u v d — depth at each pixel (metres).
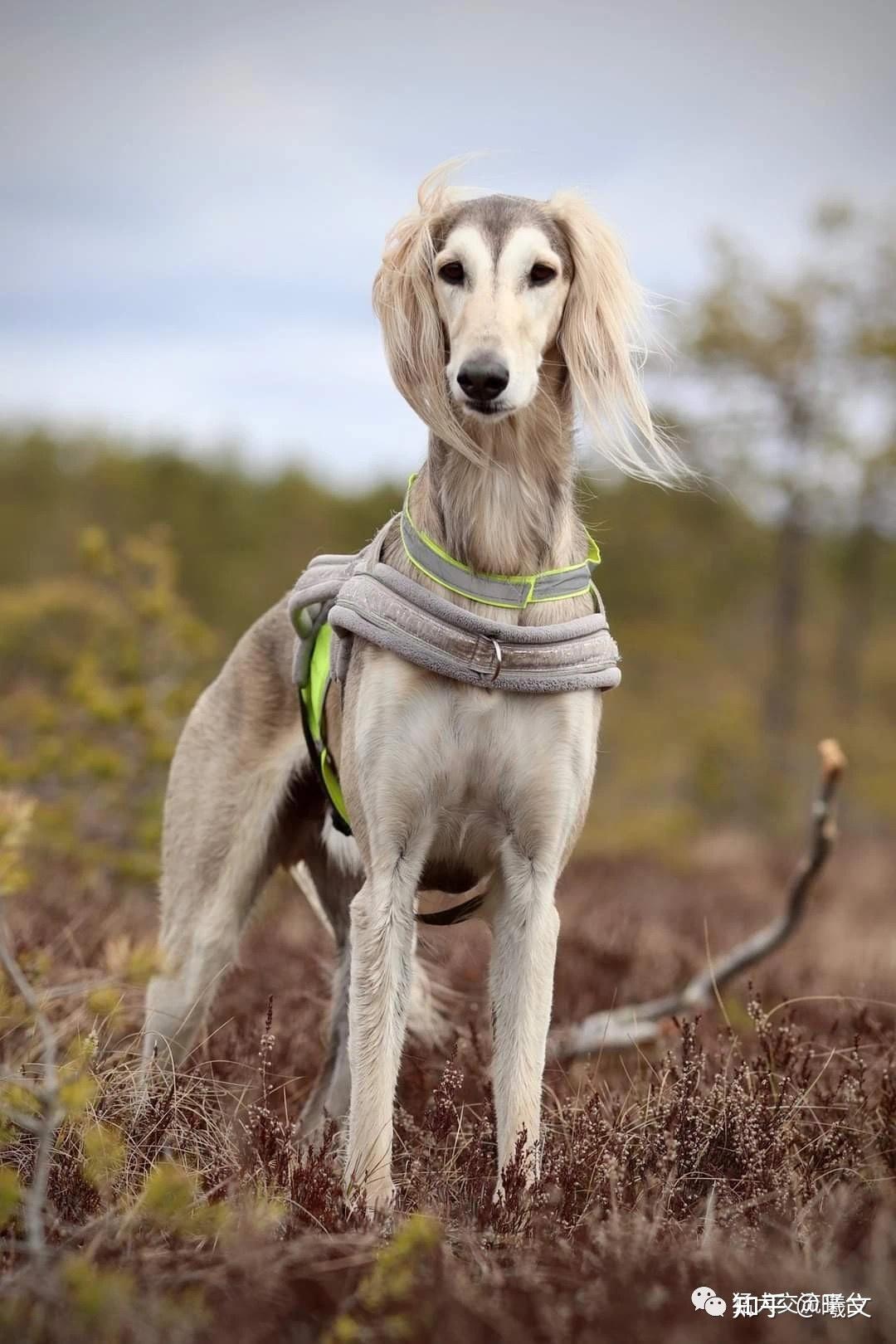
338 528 32.06
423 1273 2.40
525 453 3.26
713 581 27.73
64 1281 2.18
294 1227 2.74
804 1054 3.79
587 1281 2.46
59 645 8.62
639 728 22.89
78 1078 2.65
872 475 22.22
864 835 19.80
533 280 3.28
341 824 3.84
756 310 21.67
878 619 29.41
